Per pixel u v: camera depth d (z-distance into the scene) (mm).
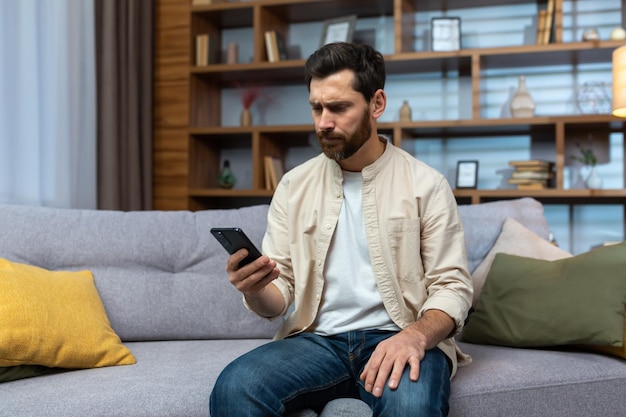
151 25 4211
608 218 4160
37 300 1785
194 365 1802
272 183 4273
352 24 4184
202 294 2191
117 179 3750
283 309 1688
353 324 1659
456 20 4156
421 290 1656
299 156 4586
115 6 3787
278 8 4289
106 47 3732
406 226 1654
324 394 1557
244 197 4664
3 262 1878
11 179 3068
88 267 2156
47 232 2145
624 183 4133
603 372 1776
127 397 1543
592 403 1735
